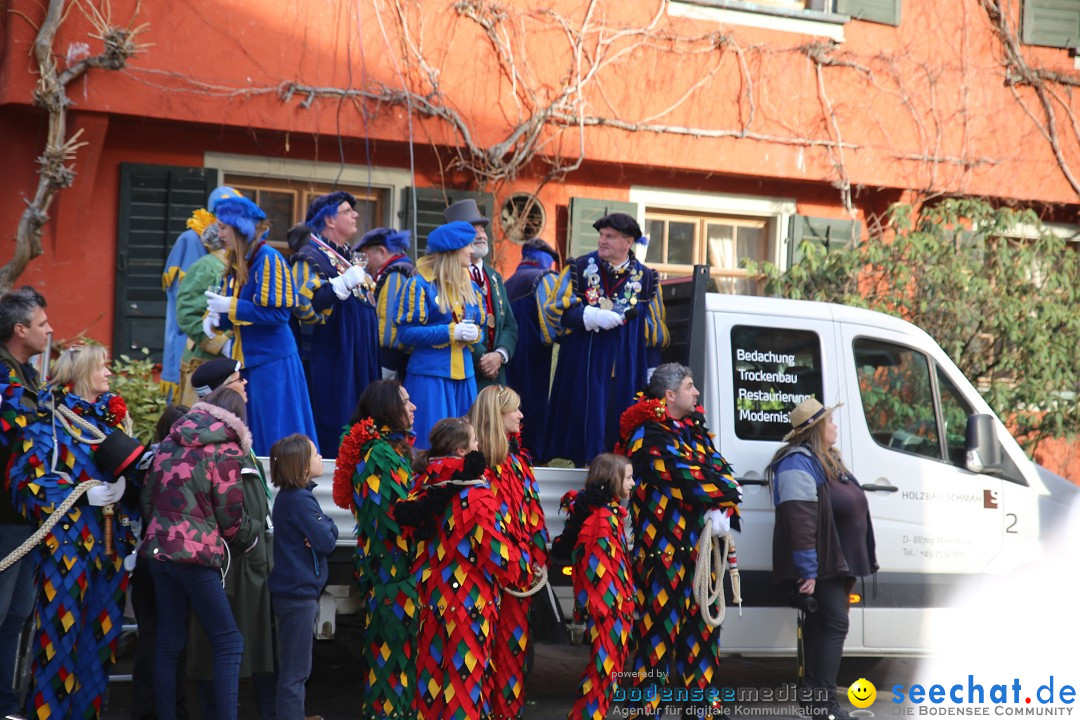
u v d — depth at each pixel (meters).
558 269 11.66
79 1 9.46
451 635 5.75
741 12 11.98
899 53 12.60
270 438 6.55
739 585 6.70
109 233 10.09
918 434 7.77
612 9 11.47
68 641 5.65
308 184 10.82
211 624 5.73
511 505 6.01
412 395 6.96
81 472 5.70
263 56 10.16
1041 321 11.13
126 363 9.79
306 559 5.94
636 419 6.57
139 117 9.82
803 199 12.68
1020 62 13.04
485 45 11.00
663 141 11.70
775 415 7.32
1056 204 13.50
